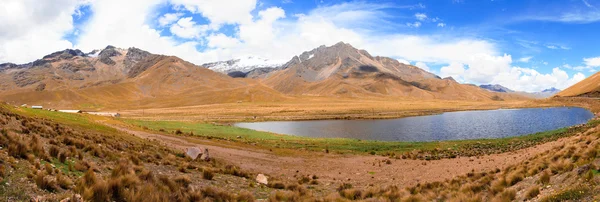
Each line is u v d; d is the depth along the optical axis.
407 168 31.92
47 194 11.23
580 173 13.77
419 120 115.31
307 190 20.84
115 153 23.55
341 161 36.47
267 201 16.75
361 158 38.56
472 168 29.48
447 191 18.55
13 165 12.88
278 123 114.31
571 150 20.80
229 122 120.69
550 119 103.19
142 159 24.48
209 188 15.75
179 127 67.12
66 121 43.03
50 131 25.92
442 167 31.47
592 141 22.59
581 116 111.81
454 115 139.00
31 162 14.35
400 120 116.81
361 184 25.05
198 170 24.23
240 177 23.84
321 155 40.25
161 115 155.12
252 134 63.47
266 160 35.31
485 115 134.38
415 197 17.22
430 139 67.62
